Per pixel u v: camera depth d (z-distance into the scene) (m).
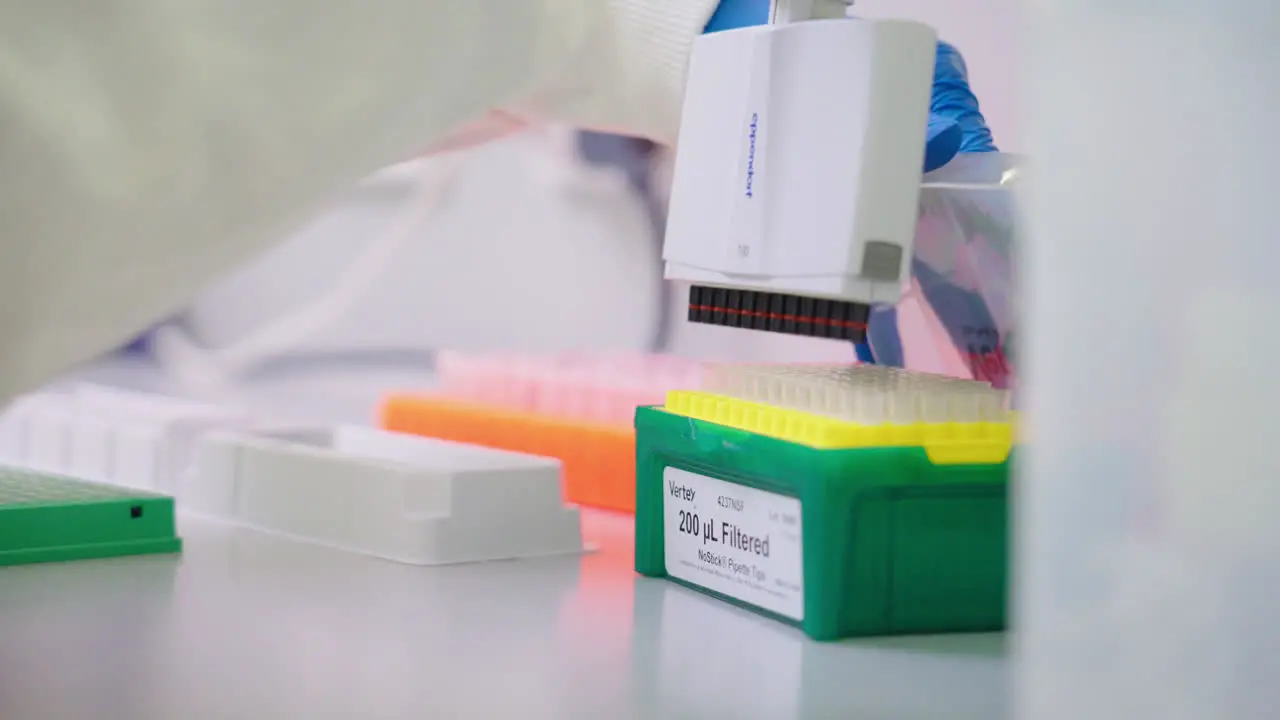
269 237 0.44
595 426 0.95
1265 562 0.31
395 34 0.45
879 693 0.52
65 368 0.40
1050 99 0.32
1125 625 0.32
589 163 1.42
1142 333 0.32
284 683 0.50
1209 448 0.31
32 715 0.45
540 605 0.66
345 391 1.56
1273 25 0.30
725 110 0.64
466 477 0.77
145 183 0.38
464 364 1.15
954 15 0.99
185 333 1.69
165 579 0.69
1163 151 0.31
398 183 1.59
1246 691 0.31
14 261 0.35
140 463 0.97
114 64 0.36
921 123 0.58
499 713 0.47
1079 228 0.32
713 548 0.68
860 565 0.61
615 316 1.40
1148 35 0.31
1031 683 0.33
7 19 0.34
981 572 0.63
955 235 0.72
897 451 0.60
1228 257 0.31
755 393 0.69
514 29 0.54
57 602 0.63
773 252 0.60
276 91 0.41
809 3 0.64
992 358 0.74
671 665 0.55
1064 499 0.33
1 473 0.86
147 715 0.46
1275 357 0.30
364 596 0.67
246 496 0.87
